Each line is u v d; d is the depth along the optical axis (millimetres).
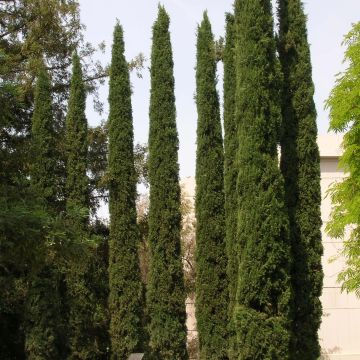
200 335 17734
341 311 23531
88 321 17875
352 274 14172
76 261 10578
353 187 13703
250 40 14312
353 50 13516
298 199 14664
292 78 15141
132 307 18109
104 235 22094
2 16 21203
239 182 13898
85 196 18938
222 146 18797
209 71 19062
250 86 14086
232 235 16703
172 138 18922
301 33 15320
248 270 13289
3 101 11055
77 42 22547
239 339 13148
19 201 10336
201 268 18047
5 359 17531
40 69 19484
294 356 13750
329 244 23797
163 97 19094
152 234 18422
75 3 21938
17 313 17734
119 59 19812
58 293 17703
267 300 13117
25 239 9367
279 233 13328
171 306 17875
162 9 19734
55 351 16938
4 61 12914
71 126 19344
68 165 19125
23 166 12086
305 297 14227
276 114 14141
